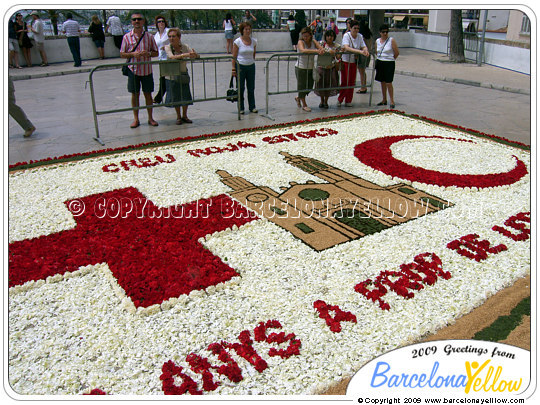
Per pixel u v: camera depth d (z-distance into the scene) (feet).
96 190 19.77
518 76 48.14
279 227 16.51
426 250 15.17
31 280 13.37
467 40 61.98
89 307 12.41
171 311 12.19
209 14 85.61
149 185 20.26
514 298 12.80
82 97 39.65
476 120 31.63
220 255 14.76
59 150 24.99
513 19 67.31
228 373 10.12
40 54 57.98
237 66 30.30
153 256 14.51
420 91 42.06
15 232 16.19
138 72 27.66
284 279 13.52
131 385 9.96
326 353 10.79
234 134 27.76
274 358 10.62
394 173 21.54
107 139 26.91
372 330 11.51
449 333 11.49
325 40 33.47
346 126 29.78
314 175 21.45
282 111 34.14
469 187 20.07
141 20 26.96
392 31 78.07
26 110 34.47
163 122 30.91
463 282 13.48
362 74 40.29
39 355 10.77
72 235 15.78
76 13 69.21
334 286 13.23
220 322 11.81
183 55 28.45
